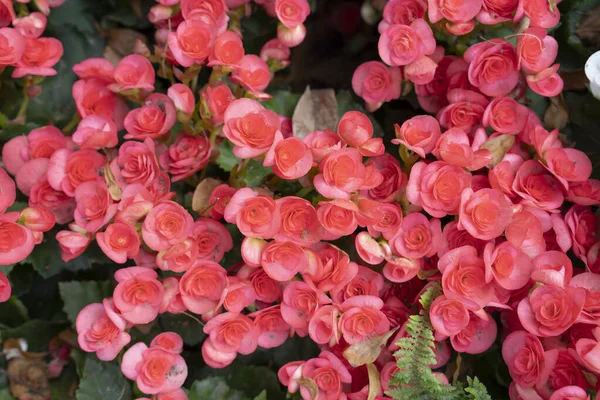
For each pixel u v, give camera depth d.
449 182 1.25
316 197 1.28
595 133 1.36
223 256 1.33
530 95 1.36
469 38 1.35
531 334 1.24
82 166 1.28
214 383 1.31
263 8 1.42
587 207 1.30
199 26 1.29
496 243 1.28
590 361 1.19
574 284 1.25
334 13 1.51
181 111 1.28
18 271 1.39
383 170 1.30
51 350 1.39
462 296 1.24
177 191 1.37
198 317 1.35
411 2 1.32
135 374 1.25
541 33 1.29
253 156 1.22
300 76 1.50
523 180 1.29
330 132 1.27
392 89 1.34
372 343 1.24
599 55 1.29
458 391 1.25
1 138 1.37
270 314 1.27
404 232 1.27
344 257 1.25
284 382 1.26
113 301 1.25
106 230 1.23
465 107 1.31
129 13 1.46
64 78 1.43
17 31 1.30
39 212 1.26
